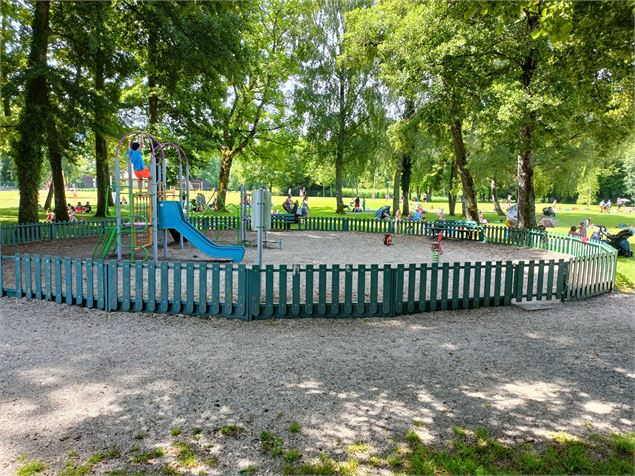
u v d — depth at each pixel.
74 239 19.30
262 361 6.18
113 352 6.45
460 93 19.16
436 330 7.79
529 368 6.13
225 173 36.62
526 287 10.83
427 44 19.14
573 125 20.48
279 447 4.08
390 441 4.21
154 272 8.39
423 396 5.18
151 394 5.12
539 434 4.39
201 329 7.59
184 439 4.20
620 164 65.81
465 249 18.94
